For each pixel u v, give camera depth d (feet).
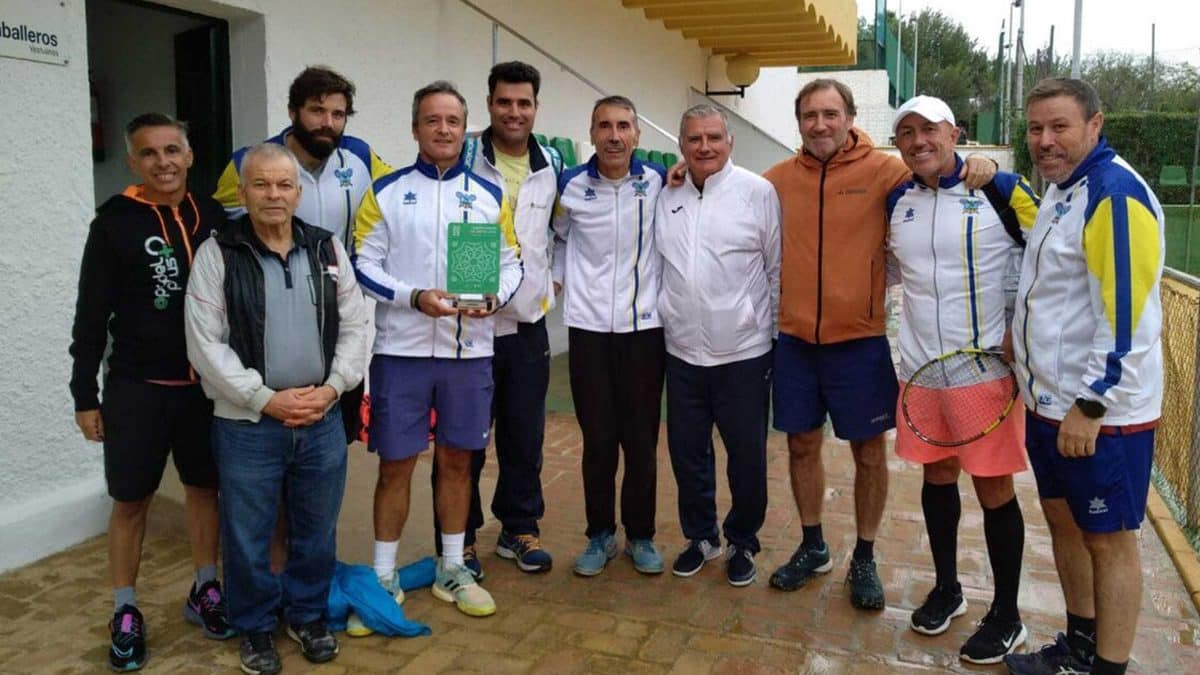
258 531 11.11
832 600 13.35
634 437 14.01
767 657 11.78
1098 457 9.77
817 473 13.73
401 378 12.42
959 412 11.25
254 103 18.04
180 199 11.30
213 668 11.36
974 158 11.30
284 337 10.77
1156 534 15.80
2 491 13.80
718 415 13.60
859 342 12.71
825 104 12.10
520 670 11.43
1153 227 9.37
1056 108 9.77
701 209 13.14
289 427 10.96
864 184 12.34
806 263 12.71
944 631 12.39
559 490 18.06
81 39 14.16
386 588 12.89
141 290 11.02
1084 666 11.07
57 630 12.13
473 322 12.56
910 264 11.69
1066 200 9.98
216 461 11.08
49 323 14.11
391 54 20.95
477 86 24.22
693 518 14.25
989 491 11.66
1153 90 139.23
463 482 13.14
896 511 16.81
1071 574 11.05
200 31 18.31
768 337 13.50
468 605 12.82
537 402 14.29
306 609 11.75
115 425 11.13
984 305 11.27
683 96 38.52
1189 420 17.16
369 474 17.66
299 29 18.43
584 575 14.10
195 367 10.74
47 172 13.85
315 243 11.16
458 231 11.90
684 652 11.91
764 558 14.78
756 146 43.16
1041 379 10.27
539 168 13.74
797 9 32.68
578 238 13.88
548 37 27.43
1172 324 19.33
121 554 11.39
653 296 13.69
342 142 12.92
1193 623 12.66
